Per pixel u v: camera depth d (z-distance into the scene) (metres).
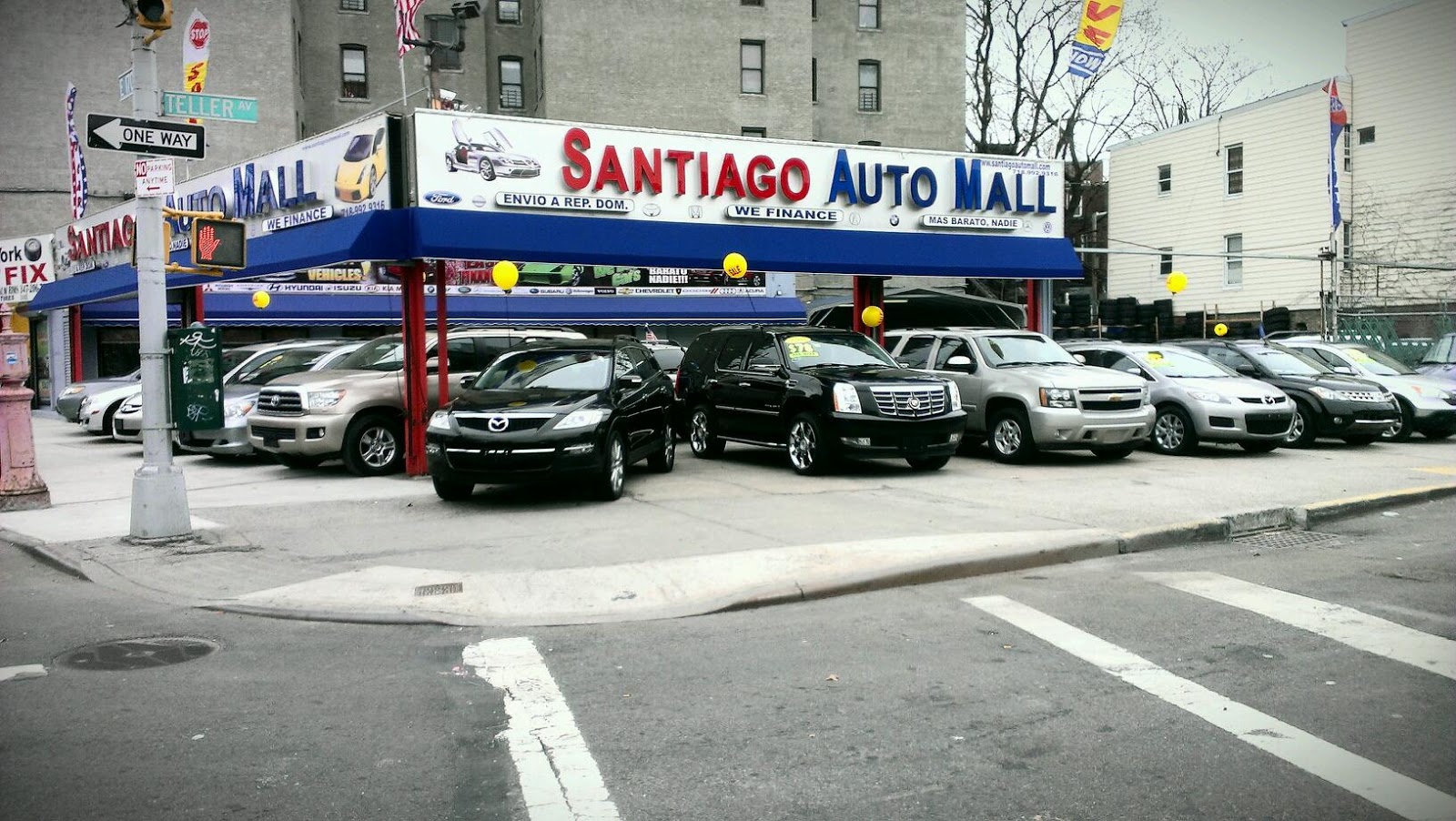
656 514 10.26
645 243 14.22
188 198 16.98
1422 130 30.78
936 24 45.16
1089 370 14.34
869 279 17.53
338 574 7.80
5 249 26.72
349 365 14.50
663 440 13.29
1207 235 36.38
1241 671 5.50
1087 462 14.27
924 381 12.91
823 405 12.69
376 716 4.99
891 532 9.01
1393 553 8.43
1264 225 34.44
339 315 29.88
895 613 6.77
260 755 4.52
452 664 5.82
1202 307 36.56
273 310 29.20
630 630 6.48
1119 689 5.24
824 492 11.66
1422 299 31.00
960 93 45.59
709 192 14.96
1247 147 34.94
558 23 38.56
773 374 13.56
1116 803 3.96
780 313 34.53
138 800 4.05
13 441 11.05
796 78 41.12
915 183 16.73
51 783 4.21
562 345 12.57
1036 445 13.74
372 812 3.94
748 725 4.81
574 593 7.19
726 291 34.41
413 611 6.82
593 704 5.13
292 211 14.47
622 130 14.26
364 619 6.72
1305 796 4.00
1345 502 10.32
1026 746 4.52
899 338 16.25
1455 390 17.20
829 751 4.50
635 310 32.88
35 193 33.00
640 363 13.09
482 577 7.60
